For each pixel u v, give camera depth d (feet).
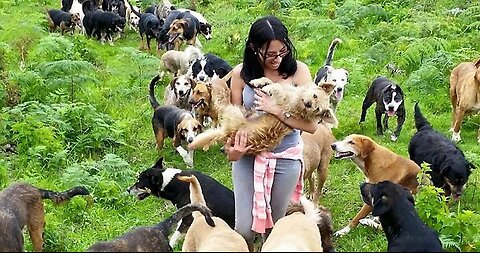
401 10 25.08
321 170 13.16
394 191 9.82
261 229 9.89
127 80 20.94
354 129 17.31
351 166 15.05
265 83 9.43
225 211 11.38
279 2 27.84
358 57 21.34
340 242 12.06
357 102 18.89
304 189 14.12
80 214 12.73
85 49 23.04
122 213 13.20
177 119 15.58
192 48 21.02
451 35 21.88
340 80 17.35
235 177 10.07
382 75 19.75
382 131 17.02
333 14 25.30
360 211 12.35
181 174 12.33
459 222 11.12
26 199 10.84
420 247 9.07
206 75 19.48
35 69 19.16
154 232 9.50
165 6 28.99
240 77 9.92
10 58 20.44
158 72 21.38
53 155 14.90
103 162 14.62
